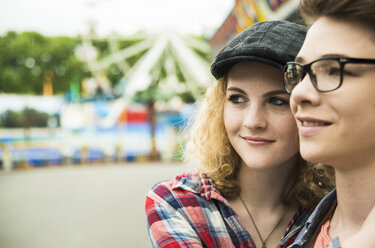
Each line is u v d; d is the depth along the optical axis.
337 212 0.77
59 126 27.98
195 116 1.36
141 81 25.53
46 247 4.73
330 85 0.60
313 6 0.64
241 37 0.96
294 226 1.08
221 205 1.06
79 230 5.55
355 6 0.58
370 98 0.58
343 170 0.65
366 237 0.58
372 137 0.59
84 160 23.62
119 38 26.03
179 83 25.88
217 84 1.10
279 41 0.90
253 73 0.94
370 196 0.65
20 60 23.06
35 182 12.64
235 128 1.00
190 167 1.36
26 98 25.36
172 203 1.06
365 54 0.58
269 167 0.97
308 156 0.63
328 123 0.61
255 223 1.11
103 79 26.47
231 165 1.11
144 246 4.62
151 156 24.95
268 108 0.95
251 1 6.00
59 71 23.97
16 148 21.50
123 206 7.48
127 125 25.98
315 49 0.63
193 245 0.98
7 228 5.88
